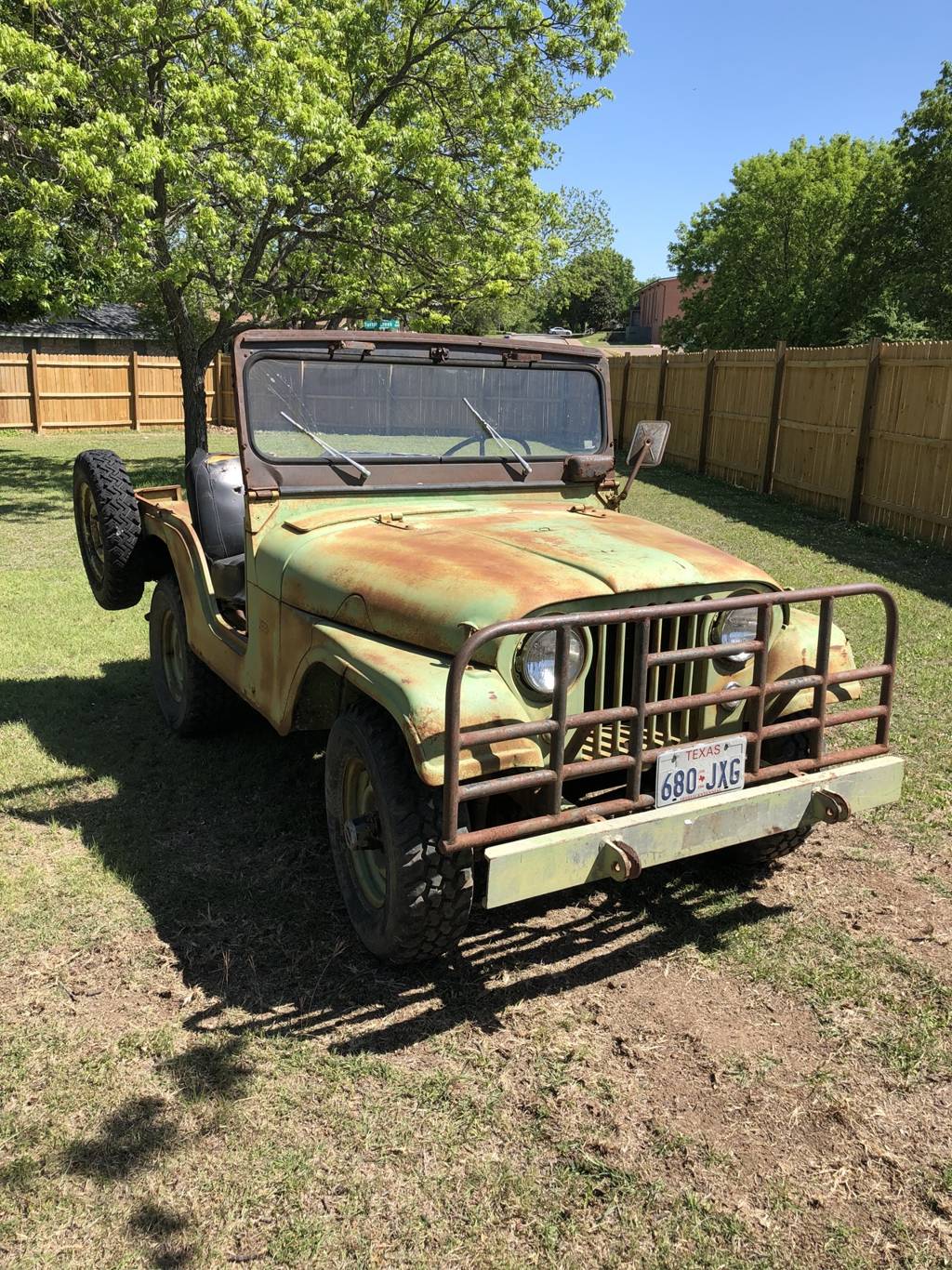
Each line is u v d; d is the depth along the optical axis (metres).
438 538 3.44
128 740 5.17
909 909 3.67
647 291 78.81
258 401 3.77
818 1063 2.84
